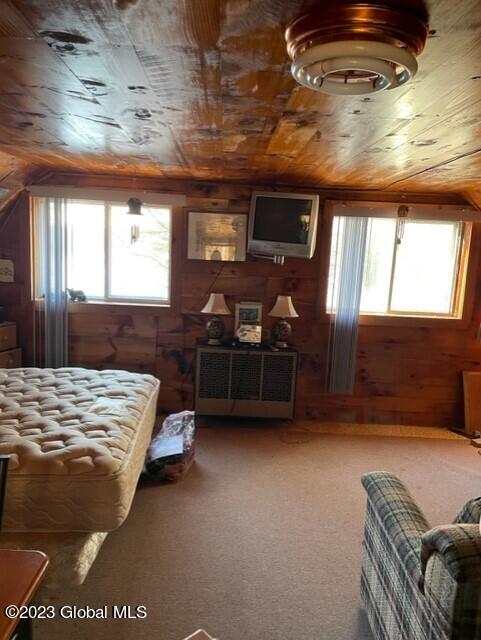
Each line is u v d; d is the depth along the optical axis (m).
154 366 4.12
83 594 1.91
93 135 2.40
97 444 1.97
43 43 1.26
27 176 3.65
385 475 1.84
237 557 2.20
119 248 4.07
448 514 2.69
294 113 1.82
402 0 0.94
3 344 3.82
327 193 3.89
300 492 2.86
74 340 4.07
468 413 4.00
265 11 1.02
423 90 1.50
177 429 3.28
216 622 1.79
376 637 1.67
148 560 2.14
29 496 1.78
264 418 3.98
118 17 1.09
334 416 4.15
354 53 1.01
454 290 4.07
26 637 1.03
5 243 3.94
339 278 3.93
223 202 3.90
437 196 3.89
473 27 1.04
